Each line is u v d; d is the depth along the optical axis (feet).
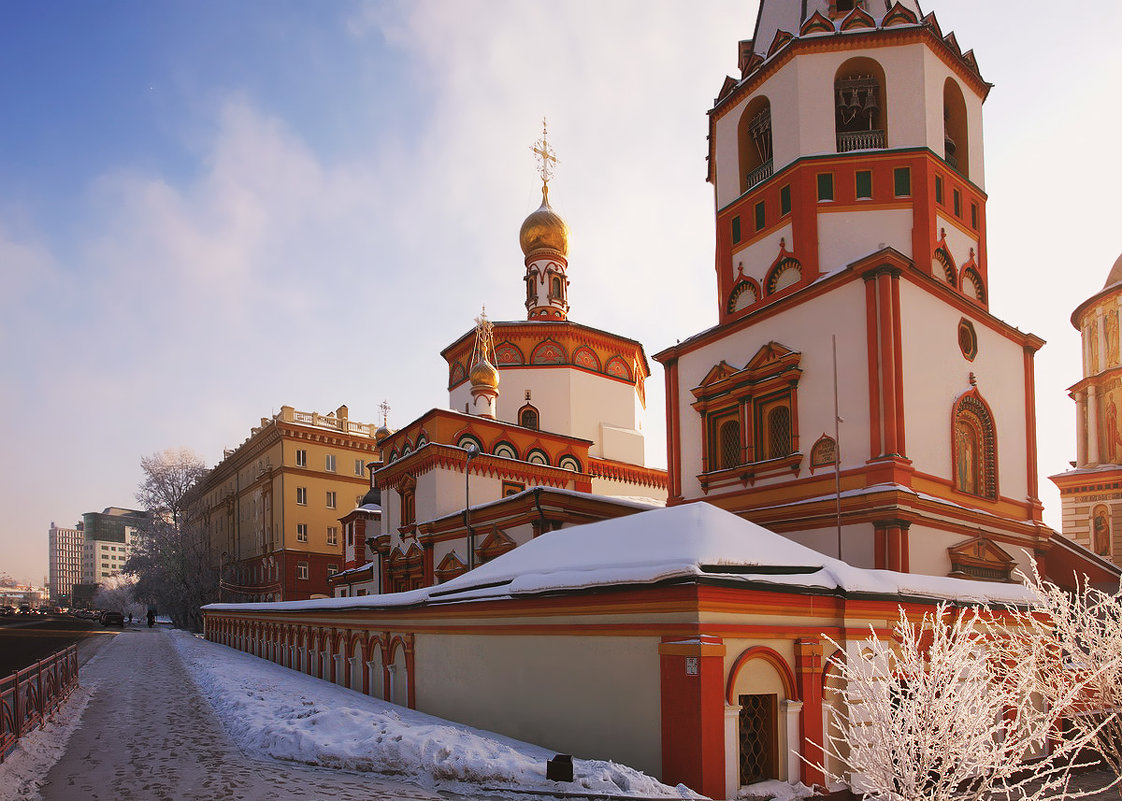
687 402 81.87
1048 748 46.03
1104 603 33.30
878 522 60.85
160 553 207.92
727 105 81.25
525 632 41.70
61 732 42.27
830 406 66.69
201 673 76.38
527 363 124.26
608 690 35.58
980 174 77.51
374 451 214.07
